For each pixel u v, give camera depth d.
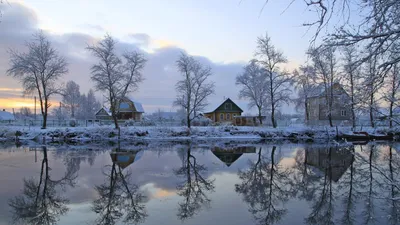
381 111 4.27
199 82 40.72
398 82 4.02
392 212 9.26
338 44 3.81
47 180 13.50
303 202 10.45
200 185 12.74
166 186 12.52
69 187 12.28
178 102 41.16
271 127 42.16
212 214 9.02
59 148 26.23
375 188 12.27
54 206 9.76
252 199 10.70
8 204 10.02
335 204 10.16
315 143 31.70
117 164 17.88
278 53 49.81
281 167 17.34
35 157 20.61
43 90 38.25
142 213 9.10
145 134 36.00
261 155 22.30
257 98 48.34
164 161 19.17
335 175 15.08
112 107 36.81
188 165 17.67
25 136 33.81
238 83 50.19
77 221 8.47
